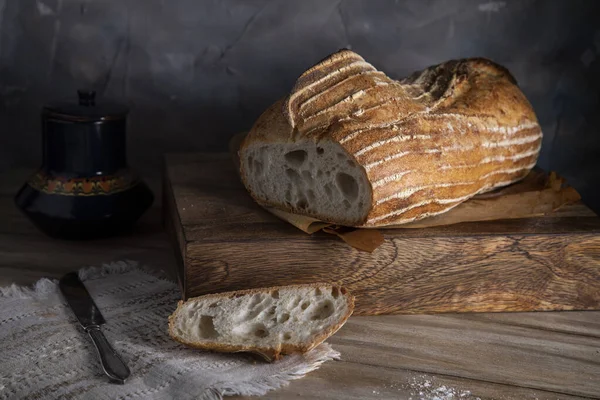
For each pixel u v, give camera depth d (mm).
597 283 765
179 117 990
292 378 650
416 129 722
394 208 706
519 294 761
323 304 701
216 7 945
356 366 674
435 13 946
